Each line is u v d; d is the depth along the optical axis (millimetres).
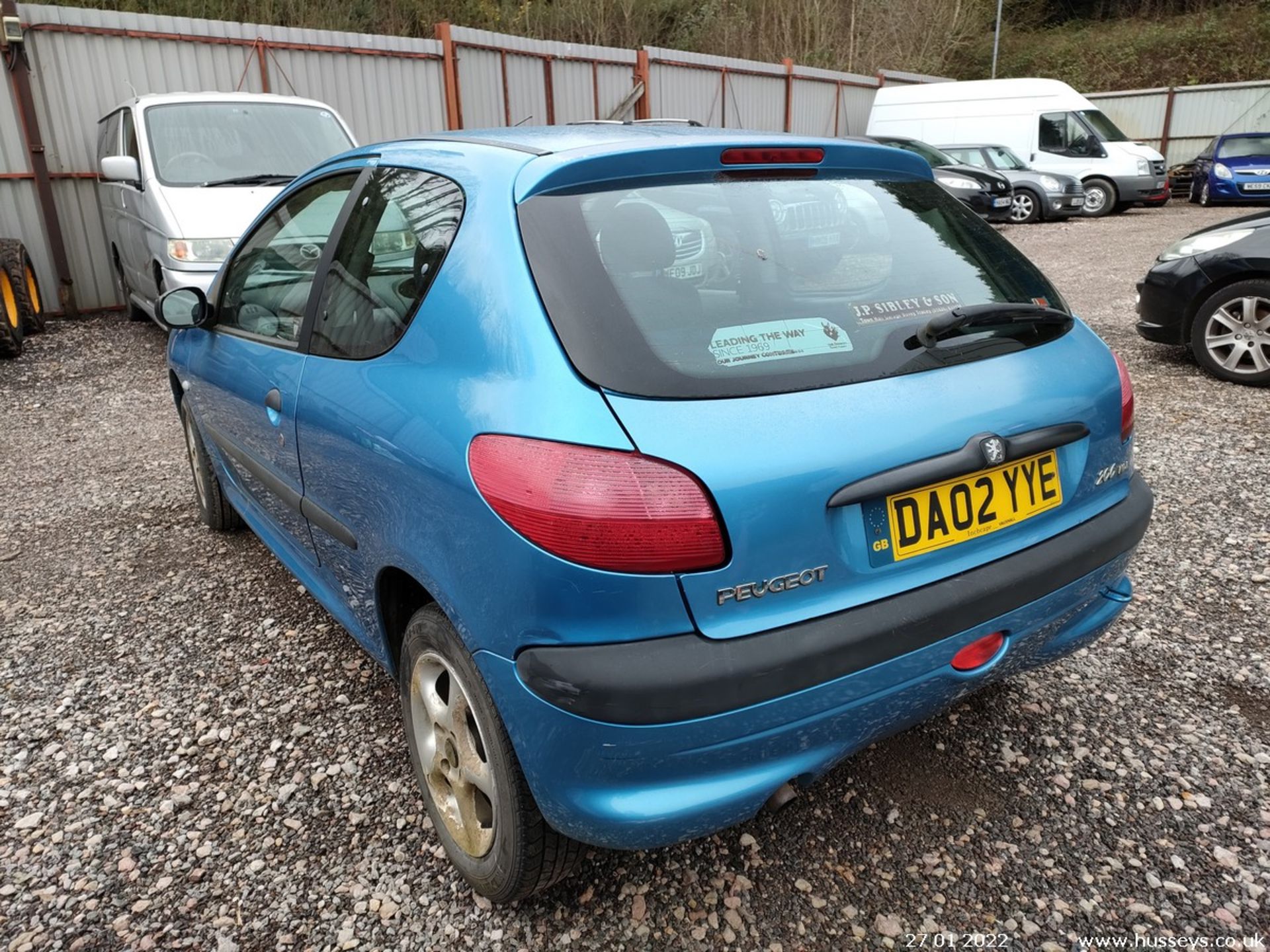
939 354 1936
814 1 25297
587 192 1914
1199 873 2104
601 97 14852
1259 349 5887
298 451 2535
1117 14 35500
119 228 8578
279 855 2242
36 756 2639
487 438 1703
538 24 20688
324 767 2562
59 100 9664
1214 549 3695
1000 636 1966
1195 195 20250
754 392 1704
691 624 1609
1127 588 2357
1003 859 2160
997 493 1938
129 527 4328
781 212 2064
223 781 2514
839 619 1715
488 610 1712
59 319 9773
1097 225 16203
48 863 2232
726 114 17203
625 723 1590
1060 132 18125
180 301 3232
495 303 1811
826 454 1682
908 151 2387
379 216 2373
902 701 1841
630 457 1580
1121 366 2295
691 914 2035
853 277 2021
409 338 2039
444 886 2143
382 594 2227
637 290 1780
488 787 1919
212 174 7383
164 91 10258
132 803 2436
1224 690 2783
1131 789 2375
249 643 3230
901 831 2256
